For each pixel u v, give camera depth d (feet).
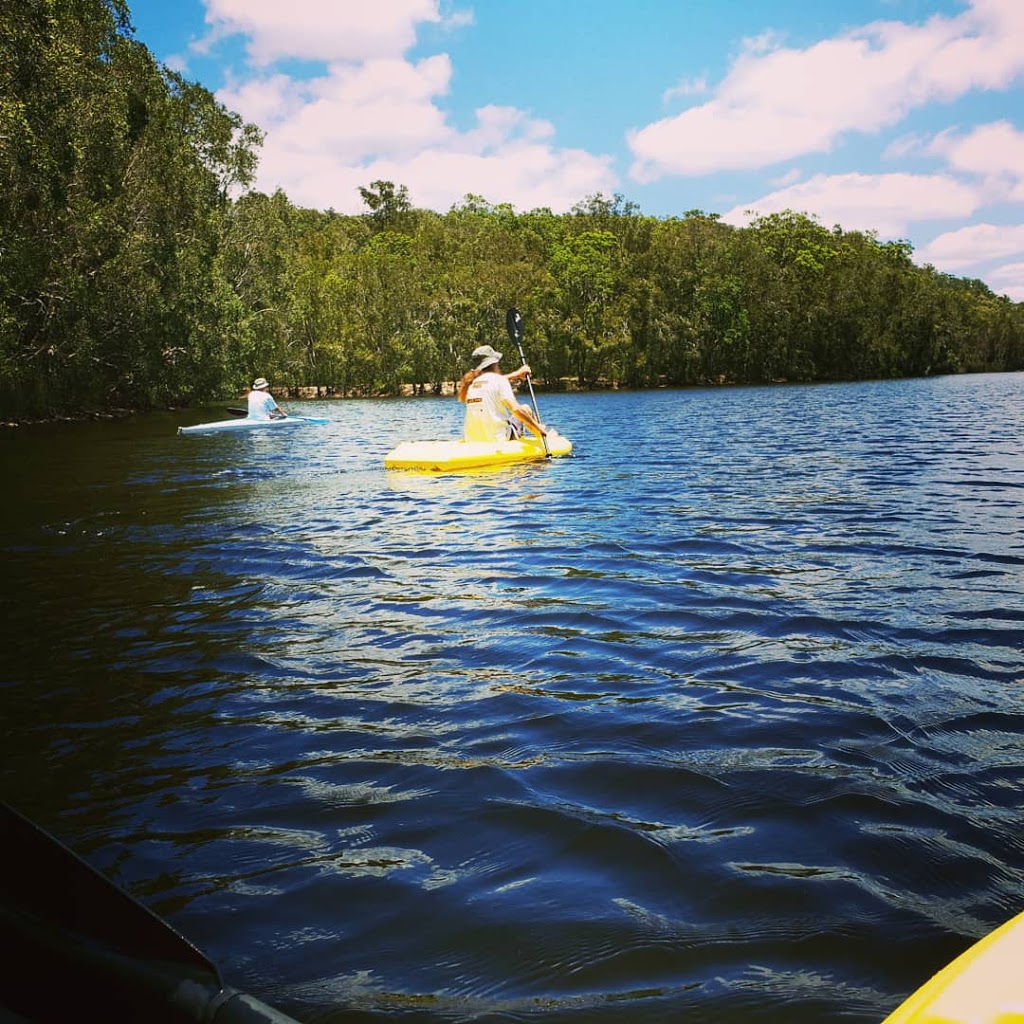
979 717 9.55
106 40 93.76
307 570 17.63
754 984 5.32
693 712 9.95
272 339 153.48
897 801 7.67
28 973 4.01
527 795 8.03
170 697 10.82
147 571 17.81
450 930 6.01
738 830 7.27
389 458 35.50
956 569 16.40
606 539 20.11
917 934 5.77
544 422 74.08
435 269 203.72
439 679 11.30
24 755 9.20
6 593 16.16
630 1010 5.12
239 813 7.85
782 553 18.24
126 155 95.45
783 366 229.45
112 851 7.24
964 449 40.22
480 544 19.85
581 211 226.17
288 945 5.91
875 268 249.75
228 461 41.09
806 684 10.75
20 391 82.48
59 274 82.74
